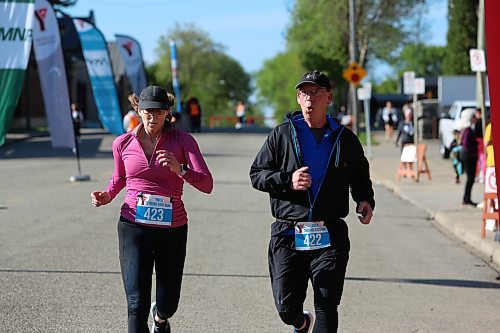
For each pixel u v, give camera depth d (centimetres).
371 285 1477
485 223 1973
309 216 864
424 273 1605
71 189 3105
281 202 874
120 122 4794
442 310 1290
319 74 871
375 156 5325
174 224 911
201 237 1995
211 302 1302
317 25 8819
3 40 2580
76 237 1945
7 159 4866
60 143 3378
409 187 3350
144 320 889
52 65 3306
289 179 846
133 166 908
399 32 8900
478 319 1234
